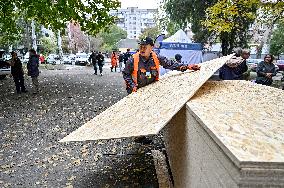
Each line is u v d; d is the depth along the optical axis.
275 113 2.37
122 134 2.97
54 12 14.89
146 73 4.96
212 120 2.10
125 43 97.00
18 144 6.07
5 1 15.98
